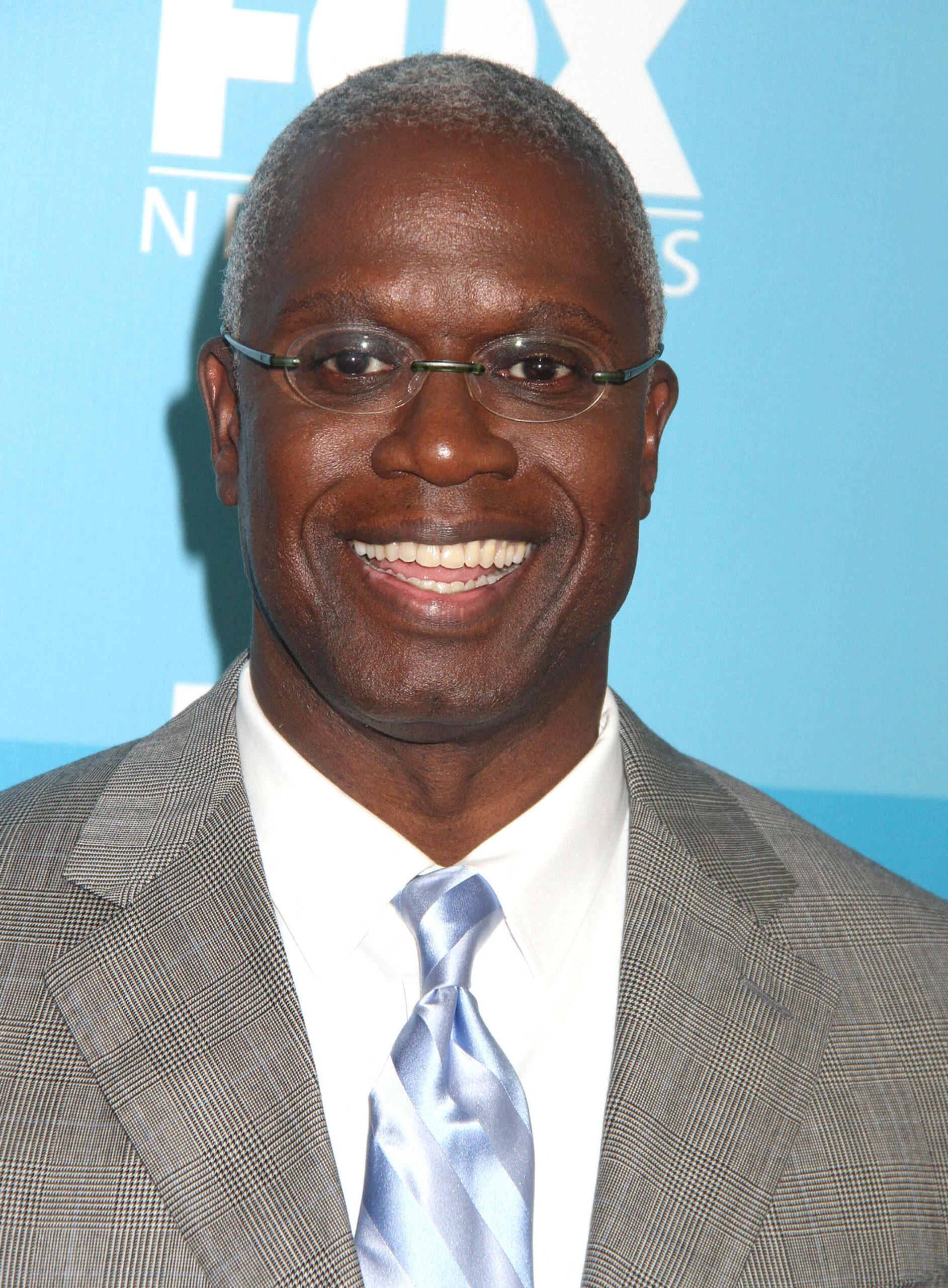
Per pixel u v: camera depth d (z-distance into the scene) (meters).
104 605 3.18
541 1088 2.07
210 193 3.14
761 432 3.24
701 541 3.25
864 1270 1.98
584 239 1.94
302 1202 1.86
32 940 2.05
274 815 2.13
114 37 3.11
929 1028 2.19
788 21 3.19
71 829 2.20
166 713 3.19
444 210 1.87
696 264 3.21
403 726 1.97
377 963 2.08
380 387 1.90
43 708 3.17
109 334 3.15
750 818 2.46
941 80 3.22
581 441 1.94
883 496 3.26
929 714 3.29
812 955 2.23
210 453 3.18
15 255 3.11
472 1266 1.82
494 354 1.90
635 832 2.26
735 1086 2.04
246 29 3.13
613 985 2.18
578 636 2.02
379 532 1.89
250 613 3.20
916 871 3.29
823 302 3.23
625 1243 1.91
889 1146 2.06
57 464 3.15
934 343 3.25
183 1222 1.85
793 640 3.27
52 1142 1.90
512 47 3.15
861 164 3.22
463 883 2.04
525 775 2.11
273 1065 1.94
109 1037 1.96
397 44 3.14
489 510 1.89
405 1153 1.87
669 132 3.18
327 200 1.91
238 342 2.05
